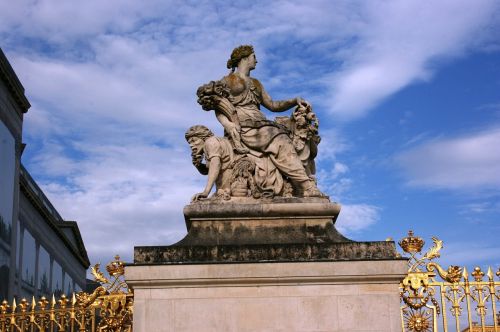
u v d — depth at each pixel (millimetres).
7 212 28719
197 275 12219
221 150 13555
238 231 12844
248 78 14523
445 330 12695
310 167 14234
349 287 12328
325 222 12961
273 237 12789
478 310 12930
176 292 12297
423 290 13039
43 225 37719
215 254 12344
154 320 12164
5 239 28500
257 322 12156
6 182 28516
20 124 30688
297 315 12195
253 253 12344
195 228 12875
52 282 40062
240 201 13195
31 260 34656
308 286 12320
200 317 12180
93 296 13211
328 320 12180
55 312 13289
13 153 29609
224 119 13969
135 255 12367
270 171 13461
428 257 13227
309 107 14055
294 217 12945
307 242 12688
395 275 12273
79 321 13266
